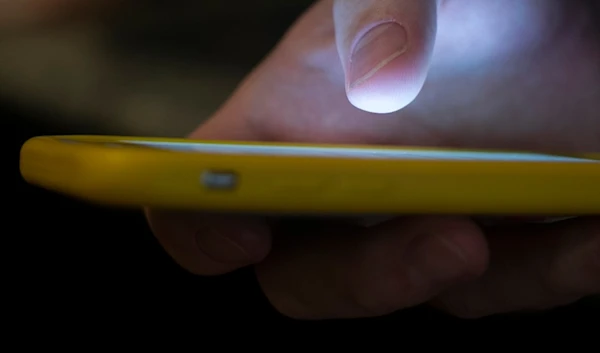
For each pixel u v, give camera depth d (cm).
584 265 31
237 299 38
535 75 39
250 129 39
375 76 29
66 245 46
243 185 22
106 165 22
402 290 30
